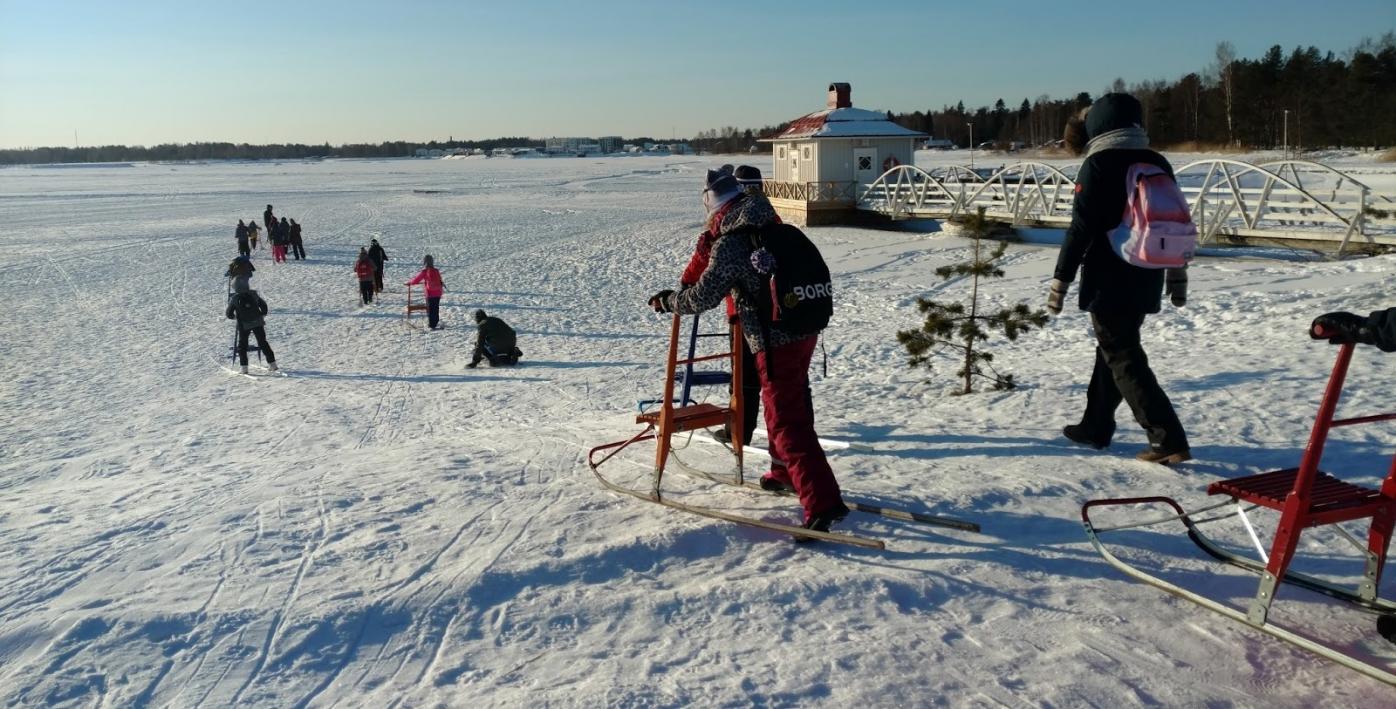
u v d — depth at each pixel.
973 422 6.20
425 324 19.78
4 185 116.81
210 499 5.42
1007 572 3.63
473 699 2.89
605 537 4.11
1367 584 3.20
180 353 17.23
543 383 13.27
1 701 2.94
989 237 28.39
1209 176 22.39
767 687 2.90
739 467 4.78
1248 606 3.28
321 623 3.39
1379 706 2.68
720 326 17.75
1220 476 4.62
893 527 4.14
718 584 3.60
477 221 46.44
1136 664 2.96
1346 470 4.67
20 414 12.64
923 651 3.09
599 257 29.94
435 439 7.39
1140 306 4.74
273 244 32.47
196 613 3.49
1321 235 20.09
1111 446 5.25
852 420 6.84
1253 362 7.89
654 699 2.84
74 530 4.91
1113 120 4.61
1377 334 2.72
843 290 20.25
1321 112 77.31
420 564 3.91
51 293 25.16
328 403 12.66
